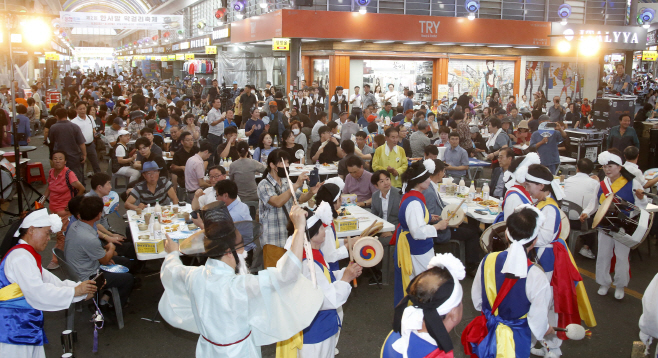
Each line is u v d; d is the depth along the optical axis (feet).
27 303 11.62
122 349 15.28
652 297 11.48
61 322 17.07
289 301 8.95
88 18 93.71
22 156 35.65
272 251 11.35
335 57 64.03
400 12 67.05
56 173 23.67
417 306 7.52
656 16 96.58
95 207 15.69
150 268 21.86
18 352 11.46
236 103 62.13
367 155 31.07
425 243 14.53
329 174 31.37
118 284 16.43
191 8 132.67
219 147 31.60
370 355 14.76
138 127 39.65
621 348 15.01
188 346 15.52
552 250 12.94
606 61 84.02
